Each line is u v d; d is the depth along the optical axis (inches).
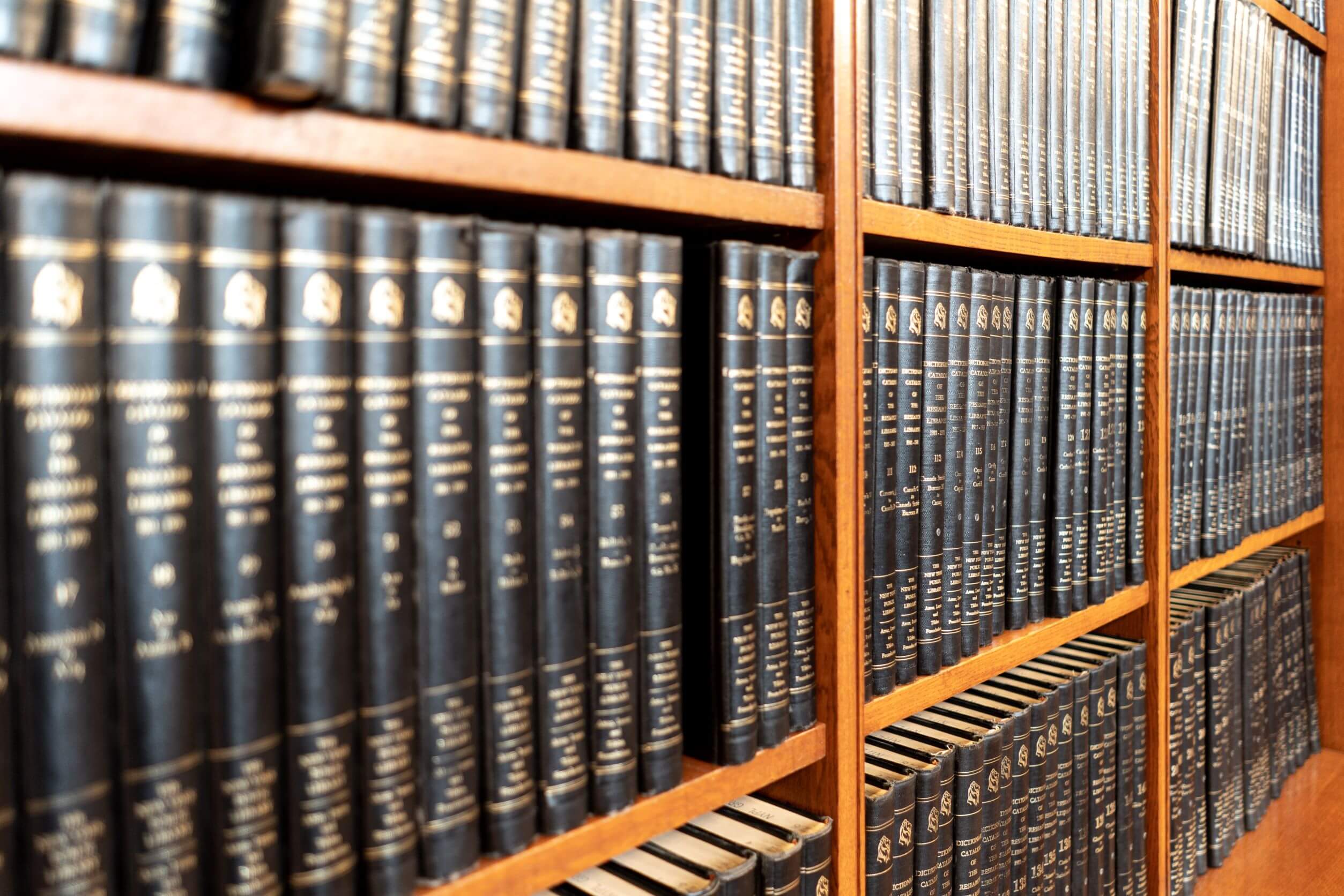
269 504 17.9
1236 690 60.4
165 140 16.2
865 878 32.1
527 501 22.3
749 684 27.8
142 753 16.5
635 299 24.0
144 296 16.2
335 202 23.9
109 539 16.3
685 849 28.7
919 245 37.1
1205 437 53.8
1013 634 40.4
